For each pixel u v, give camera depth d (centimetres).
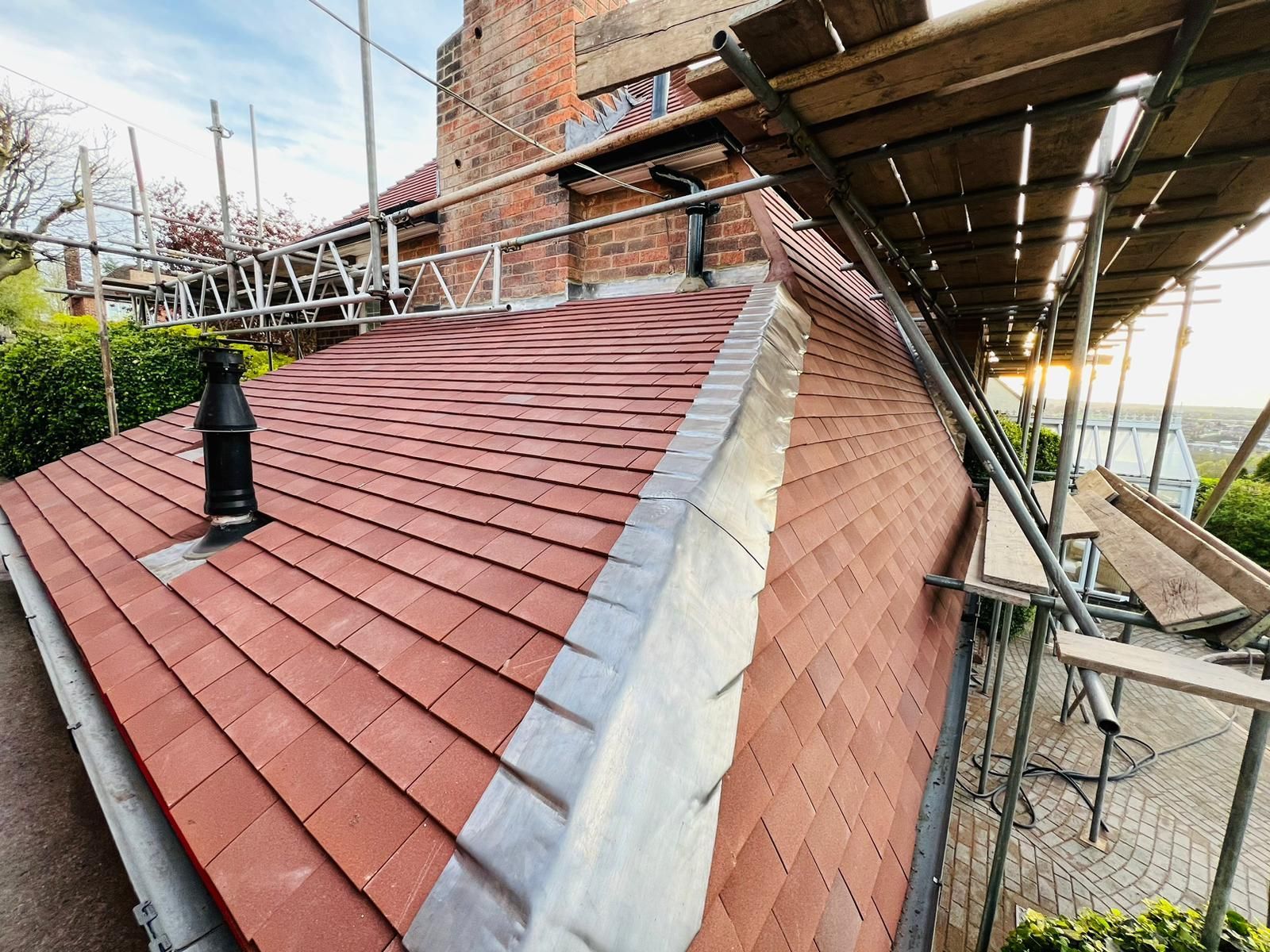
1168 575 248
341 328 917
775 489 220
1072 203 259
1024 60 150
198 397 820
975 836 424
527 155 548
